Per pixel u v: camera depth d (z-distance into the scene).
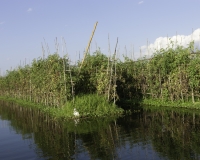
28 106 23.73
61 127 12.73
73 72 17.31
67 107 15.26
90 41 17.08
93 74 18.11
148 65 19.30
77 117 14.53
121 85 20.75
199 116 13.24
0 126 14.52
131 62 21.58
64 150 8.81
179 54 16.56
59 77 16.50
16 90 31.47
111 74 16.19
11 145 10.16
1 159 8.50
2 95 39.94
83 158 7.85
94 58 18.97
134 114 15.16
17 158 8.45
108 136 10.30
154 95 19.55
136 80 20.97
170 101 17.83
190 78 15.91
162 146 8.57
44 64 19.70
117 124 12.57
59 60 17.12
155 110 16.16
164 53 17.67
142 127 11.62
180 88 16.64
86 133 11.04
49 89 18.55
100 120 13.81
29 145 9.91
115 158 7.70
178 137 9.53
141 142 9.20
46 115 17.30
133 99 21.09
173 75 16.91
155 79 19.19
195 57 16.02
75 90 17.38
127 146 8.82
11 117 17.80
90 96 16.34
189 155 7.52
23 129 13.14
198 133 9.91
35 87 22.50
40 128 12.99
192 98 16.27
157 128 11.24
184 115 13.77
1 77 40.44
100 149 8.66
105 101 16.05
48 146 9.47
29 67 25.47
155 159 7.40
